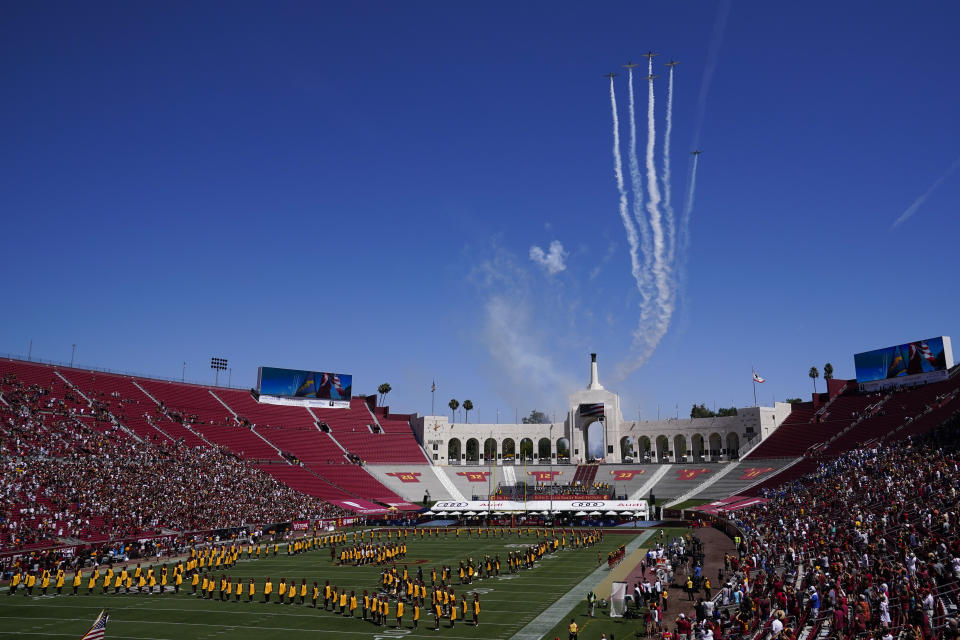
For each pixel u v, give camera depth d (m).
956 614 35.97
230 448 134.38
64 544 81.06
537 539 102.75
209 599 60.62
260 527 104.94
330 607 56.97
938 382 128.50
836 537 64.75
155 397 139.75
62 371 128.12
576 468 165.38
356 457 156.62
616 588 52.81
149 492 101.44
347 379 179.00
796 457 135.38
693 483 143.38
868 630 36.31
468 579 67.31
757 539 75.00
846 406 143.88
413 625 50.75
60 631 48.59
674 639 40.12
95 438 111.12
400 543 98.62
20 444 98.38
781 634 35.28
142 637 47.31
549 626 49.81
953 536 50.03
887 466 85.00
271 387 164.75
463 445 179.00
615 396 174.50
